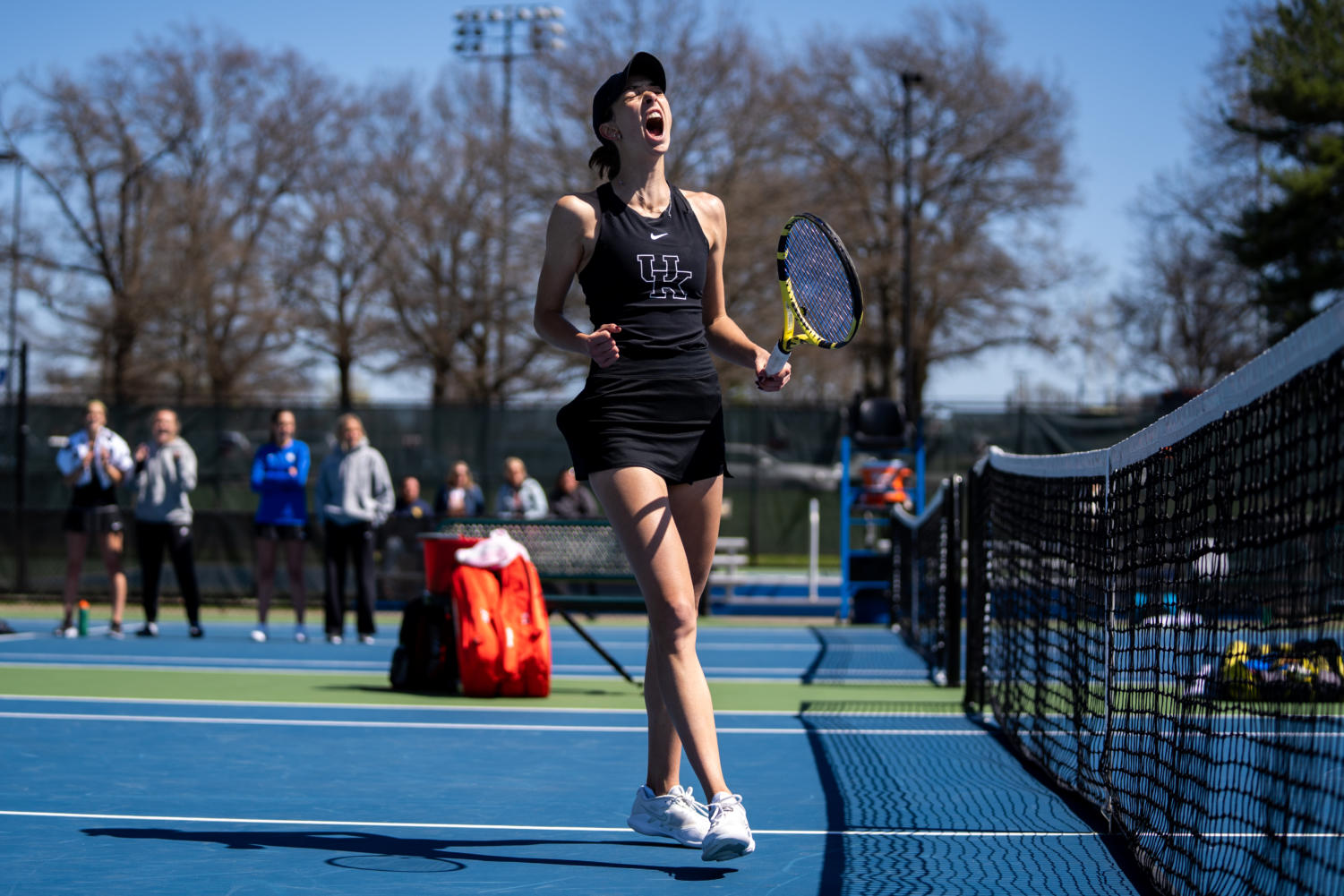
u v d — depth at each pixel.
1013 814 4.84
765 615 18.52
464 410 20.19
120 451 12.99
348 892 3.56
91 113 39.44
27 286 38.81
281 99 40.72
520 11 41.97
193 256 39.44
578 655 12.20
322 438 20.27
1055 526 5.91
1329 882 2.66
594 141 34.28
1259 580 3.28
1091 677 5.05
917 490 17.09
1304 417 2.88
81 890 3.57
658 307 3.81
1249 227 29.81
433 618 9.07
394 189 38.81
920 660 12.16
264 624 12.91
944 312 39.94
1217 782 3.74
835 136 38.91
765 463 20.45
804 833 4.46
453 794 5.18
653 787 4.14
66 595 13.12
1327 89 28.28
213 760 5.94
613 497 3.73
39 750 6.13
